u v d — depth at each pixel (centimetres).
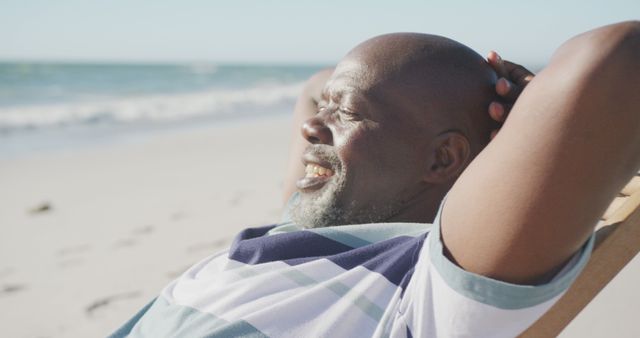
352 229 125
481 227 98
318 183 138
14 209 612
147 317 140
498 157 98
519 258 96
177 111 1728
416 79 132
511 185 95
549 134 93
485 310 99
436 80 132
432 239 106
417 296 109
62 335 325
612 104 90
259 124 1454
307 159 137
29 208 612
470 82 134
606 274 112
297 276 120
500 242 97
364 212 134
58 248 476
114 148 1030
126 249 462
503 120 132
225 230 498
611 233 113
